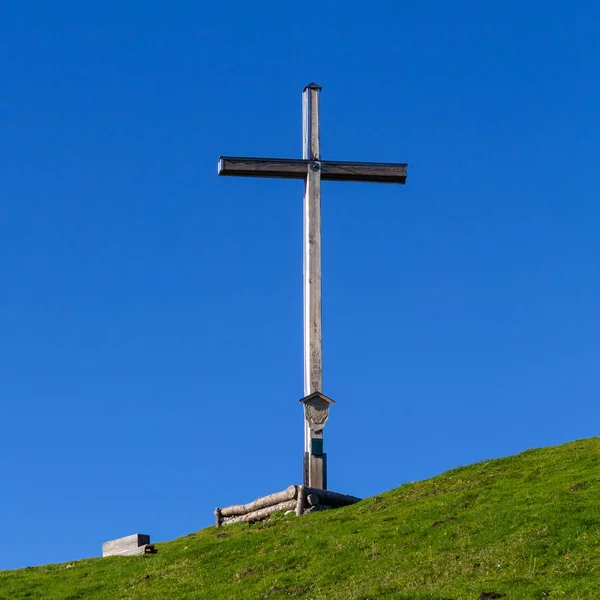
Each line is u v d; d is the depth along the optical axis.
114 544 56.25
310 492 53.12
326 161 58.94
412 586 39.09
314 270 57.56
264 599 41.69
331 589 41.31
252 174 58.47
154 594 44.91
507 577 37.88
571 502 43.31
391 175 59.28
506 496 47.16
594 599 34.66
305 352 56.94
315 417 55.09
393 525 46.84
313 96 60.00
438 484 52.91
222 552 48.72
